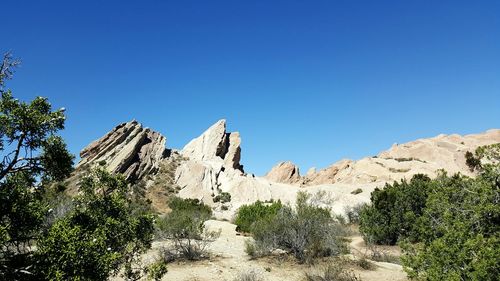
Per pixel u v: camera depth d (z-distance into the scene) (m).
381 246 21.00
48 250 5.65
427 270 7.54
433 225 8.60
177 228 17.11
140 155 71.88
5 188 6.04
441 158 83.75
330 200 45.91
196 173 71.25
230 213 51.50
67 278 5.64
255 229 17.67
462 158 82.44
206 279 12.60
